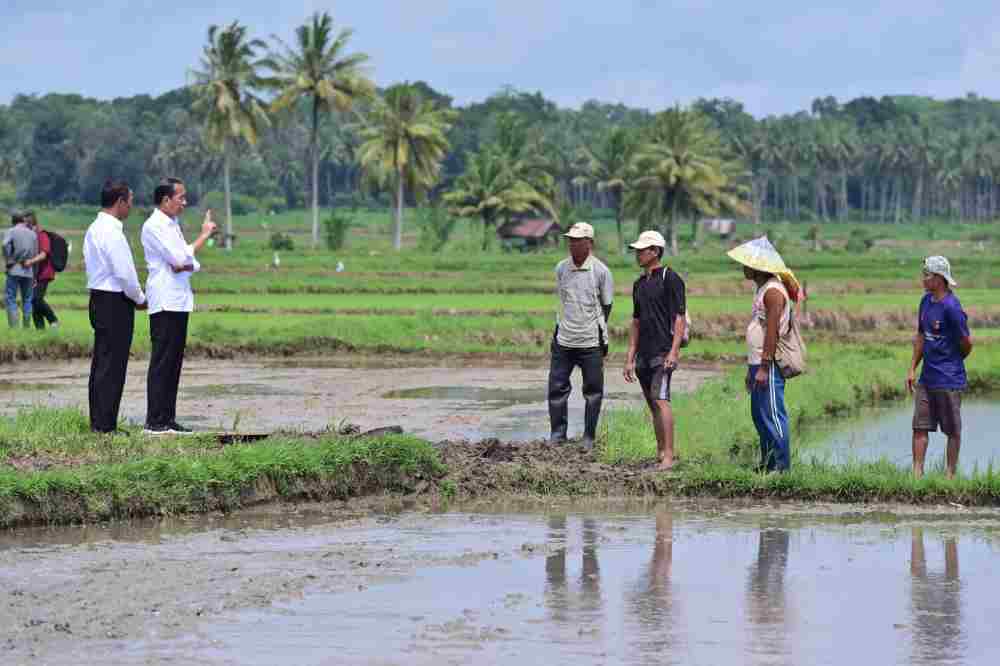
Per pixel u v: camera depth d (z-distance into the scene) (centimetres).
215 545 1512
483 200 18325
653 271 2027
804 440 2588
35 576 1338
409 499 1850
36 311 4406
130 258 2048
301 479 1820
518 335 4888
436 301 7012
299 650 1092
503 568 1412
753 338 1950
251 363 4256
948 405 2006
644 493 1891
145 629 1151
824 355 4331
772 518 1725
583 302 2216
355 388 3403
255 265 11219
